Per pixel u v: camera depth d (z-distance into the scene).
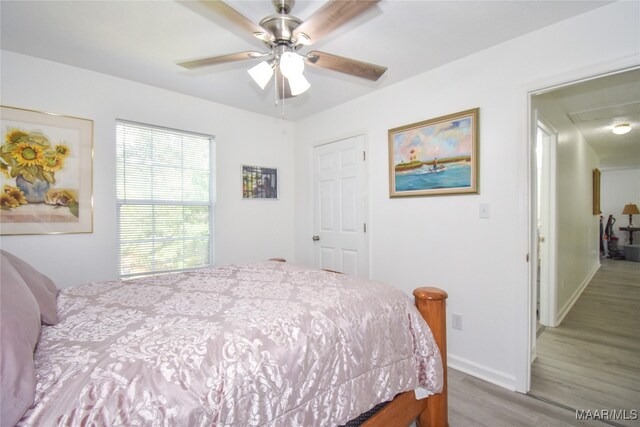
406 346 1.44
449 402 1.92
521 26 1.90
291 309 1.25
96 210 2.48
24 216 2.19
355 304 1.37
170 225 2.92
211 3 1.22
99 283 1.78
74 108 2.39
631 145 5.02
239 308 1.28
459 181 2.32
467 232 2.29
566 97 2.84
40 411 0.69
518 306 2.04
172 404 0.78
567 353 2.54
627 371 2.26
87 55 2.22
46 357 0.87
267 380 0.95
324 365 1.11
